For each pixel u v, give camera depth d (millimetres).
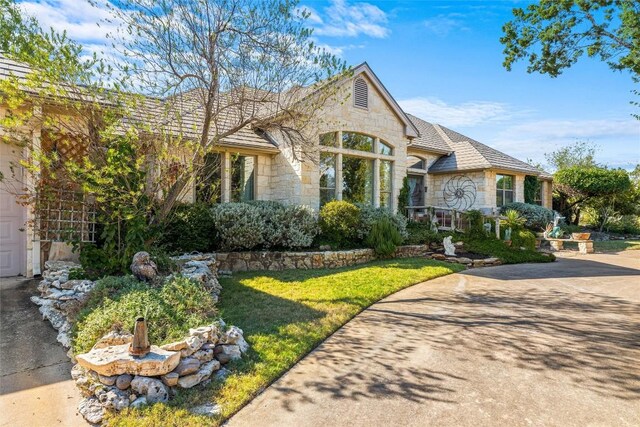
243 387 3709
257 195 13000
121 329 4246
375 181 14445
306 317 5793
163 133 6734
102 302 4941
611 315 6223
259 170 13023
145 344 3670
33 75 5859
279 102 9047
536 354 4602
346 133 13703
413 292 7859
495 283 8844
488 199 18141
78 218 7570
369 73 13992
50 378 3986
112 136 6109
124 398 3418
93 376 3637
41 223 7512
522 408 3408
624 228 24109
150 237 7133
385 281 8461
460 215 15633
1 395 3652
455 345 4902
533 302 7074
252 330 5195
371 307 6695
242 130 12703
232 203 10617
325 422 3211
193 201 11258
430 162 19953
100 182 5820
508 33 11805
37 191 6969
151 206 6910
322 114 12484
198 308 4977
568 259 13523
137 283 5559
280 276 8898
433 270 9961
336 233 11422
